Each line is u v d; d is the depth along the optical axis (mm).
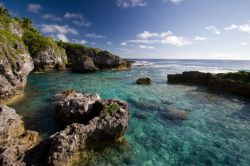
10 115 12508
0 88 18141
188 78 36562
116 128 12180
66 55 73750
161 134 14047
